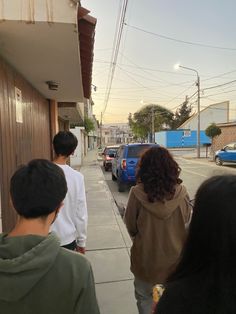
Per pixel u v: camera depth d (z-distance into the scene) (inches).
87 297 45.6
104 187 496.4
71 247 105.4
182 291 39.8
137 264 99.7
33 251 43.6
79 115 572.4
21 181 49.2
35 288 43.7
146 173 97.0
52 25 108.6
